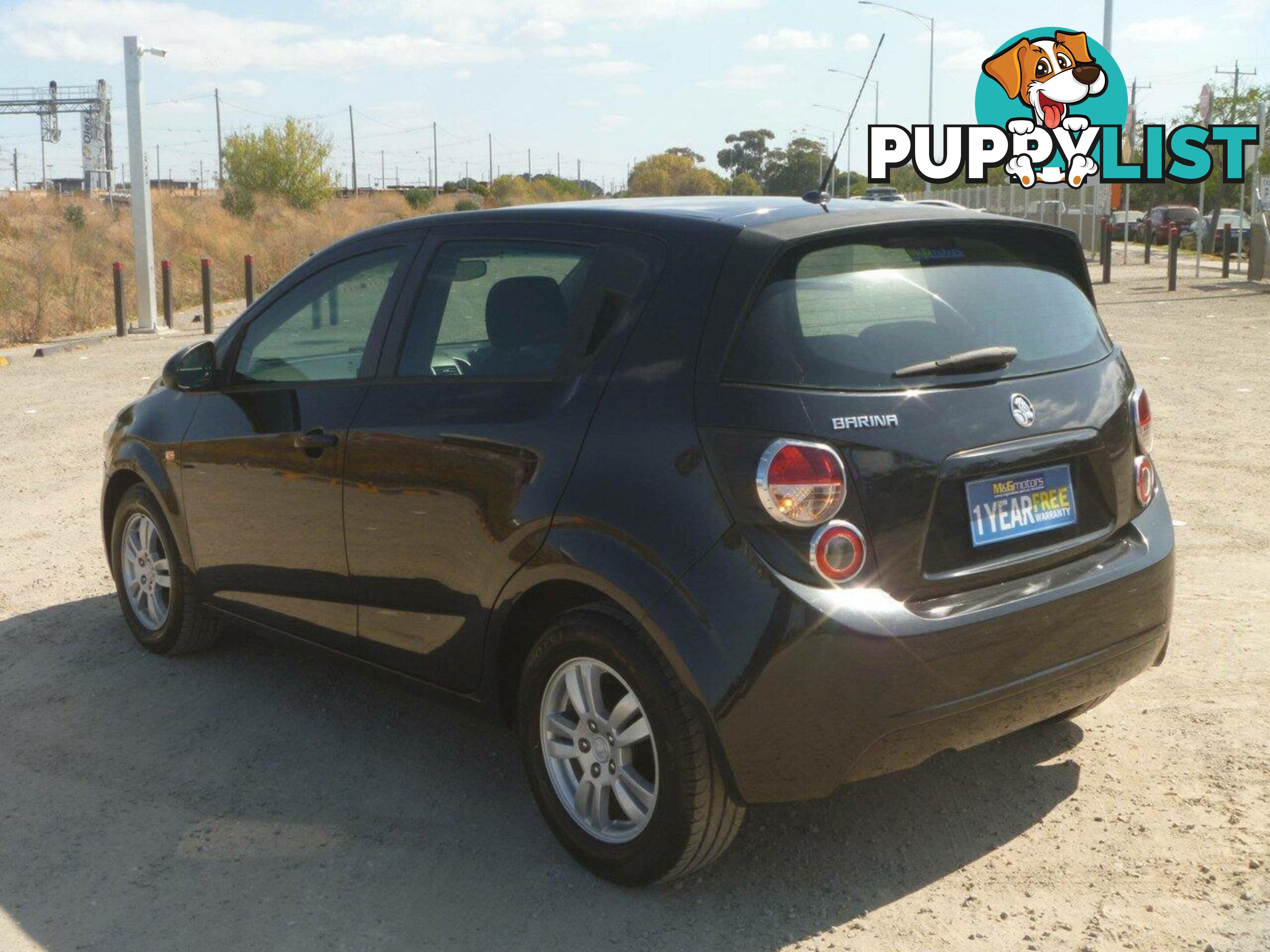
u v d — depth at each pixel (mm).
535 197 79188
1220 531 6746
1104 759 4074
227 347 4676
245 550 4535
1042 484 3395
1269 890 3266
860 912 3240
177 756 4254
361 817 3807
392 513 3854
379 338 4059
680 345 3213
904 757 3123
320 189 58062
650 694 3139
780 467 2973
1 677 5004
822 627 2955
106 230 35375
